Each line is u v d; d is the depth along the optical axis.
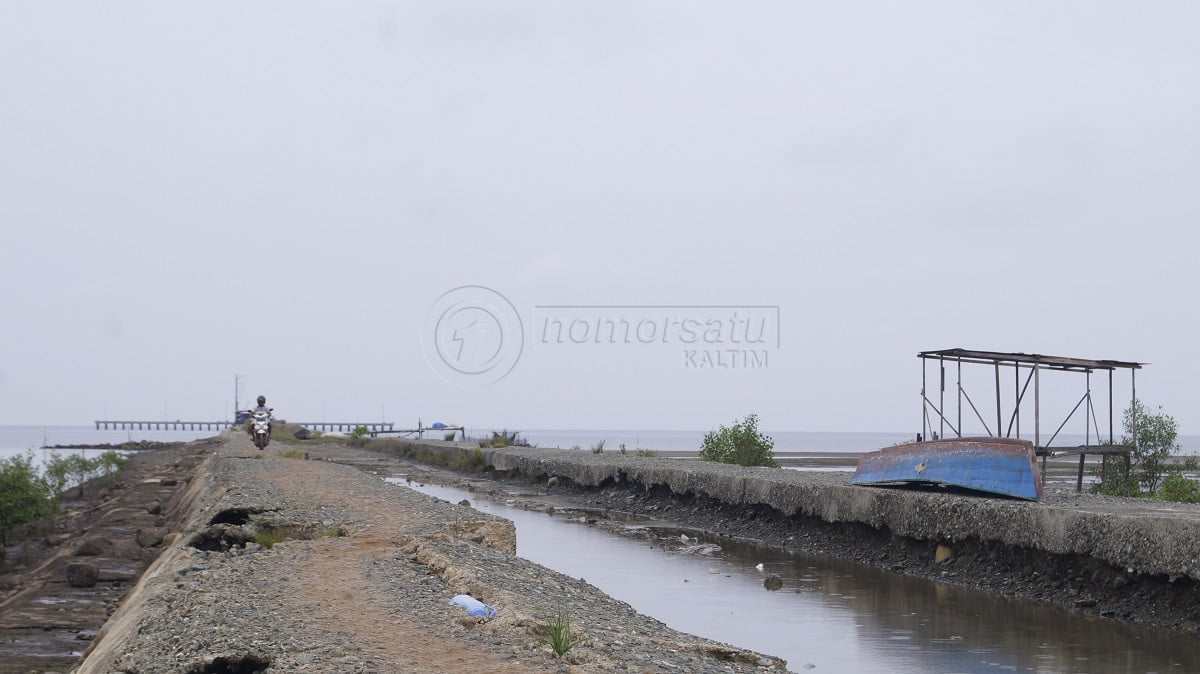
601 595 14.15
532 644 9.26
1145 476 29.00
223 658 8.57
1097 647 13.66
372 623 9.95
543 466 42.91
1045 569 17.50
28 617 17.12
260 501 20.78
